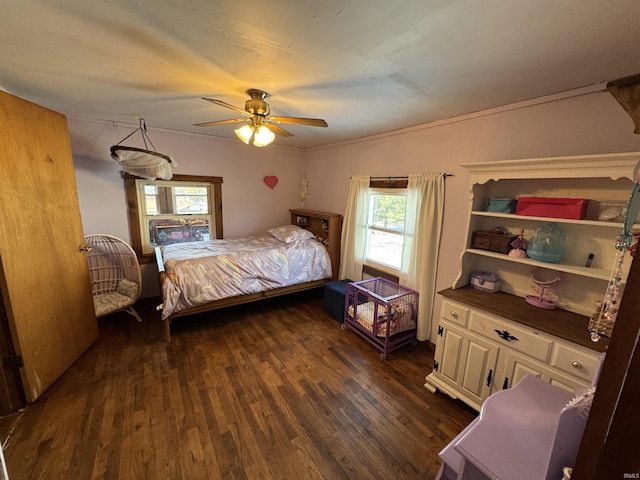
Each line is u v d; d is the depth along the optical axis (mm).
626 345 482
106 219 3377
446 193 2578
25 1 1030
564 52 1299
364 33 1198
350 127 2959
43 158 2082
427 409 2004
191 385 2174
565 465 781
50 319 2137
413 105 2162
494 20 1069
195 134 3766
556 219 1690
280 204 4672
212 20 1144
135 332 2949
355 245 3623
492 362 1848
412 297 2889
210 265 2959
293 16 1096
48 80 1871
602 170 1489
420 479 1504
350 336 2992
